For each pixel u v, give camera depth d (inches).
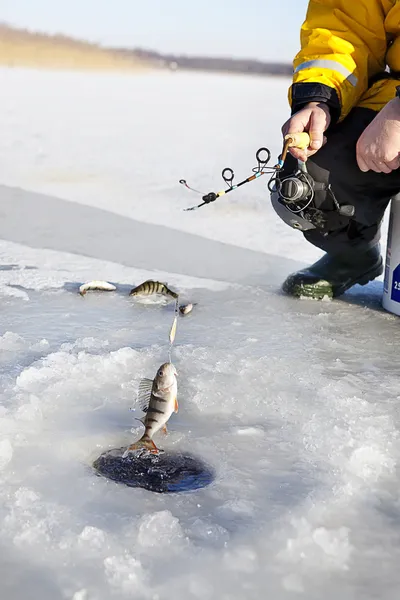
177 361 75.7
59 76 547.5
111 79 538.9
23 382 69.7
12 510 51.9
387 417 65.1
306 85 87.0
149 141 259.9
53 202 155.5
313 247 126.6
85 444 60.4
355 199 89.4
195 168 205.3
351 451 59.8
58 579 46.9
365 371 75.8
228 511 52.9
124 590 46.1
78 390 68.9
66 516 51.8
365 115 88.4
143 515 51.8
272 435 62.6
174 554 48.9
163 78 563.8
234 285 104.0
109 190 171.3
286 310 94.1
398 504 54.3
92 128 293.6
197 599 45.8
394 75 92.3
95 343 80.0
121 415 65.0
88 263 113.0
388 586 47.3
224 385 70.7
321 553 49.4
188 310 91.7
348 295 101.4
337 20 90.1
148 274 108.3
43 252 118.2
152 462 58.7
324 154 86.8
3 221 137.7
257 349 80.7
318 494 54.5
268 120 333.1
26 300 95.0
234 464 58.6
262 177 193.2
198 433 62.8
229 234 134.0
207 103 405.4
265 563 48.6
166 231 134.6
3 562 48.0
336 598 46.3
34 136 264.5
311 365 76.7
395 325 89.9
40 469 57.0
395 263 92.6
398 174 87.9
